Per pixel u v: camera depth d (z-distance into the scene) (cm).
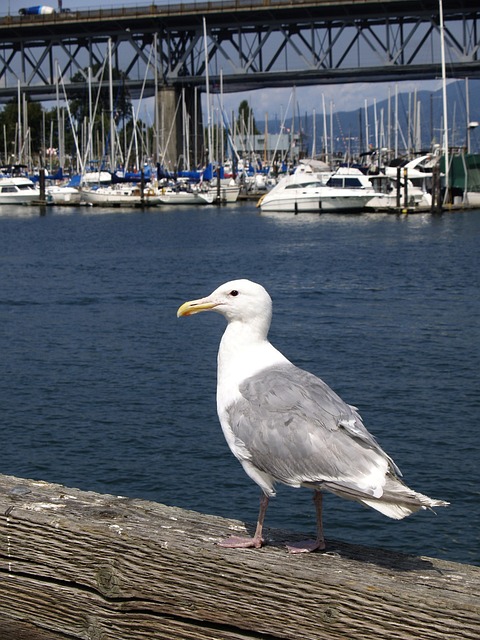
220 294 440
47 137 13500
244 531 379
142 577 342
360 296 3111
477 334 2303
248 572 327
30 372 1905
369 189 7394
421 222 6531
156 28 10869
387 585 313
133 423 1504
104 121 11925
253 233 5956
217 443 1391
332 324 2498
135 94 11500
